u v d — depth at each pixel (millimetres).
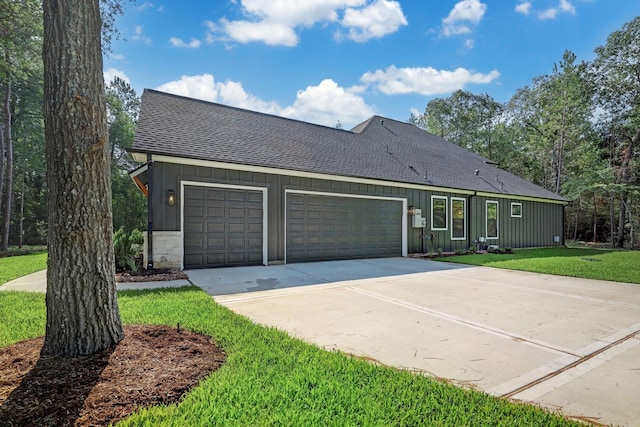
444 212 13016
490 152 30047
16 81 16625
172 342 2990
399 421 1965
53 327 2645
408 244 11867
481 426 1942
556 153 23188
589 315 4516
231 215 8359
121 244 7559
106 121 2908
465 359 3006
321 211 9922
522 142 27734
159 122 8695
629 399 2355
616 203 20938
